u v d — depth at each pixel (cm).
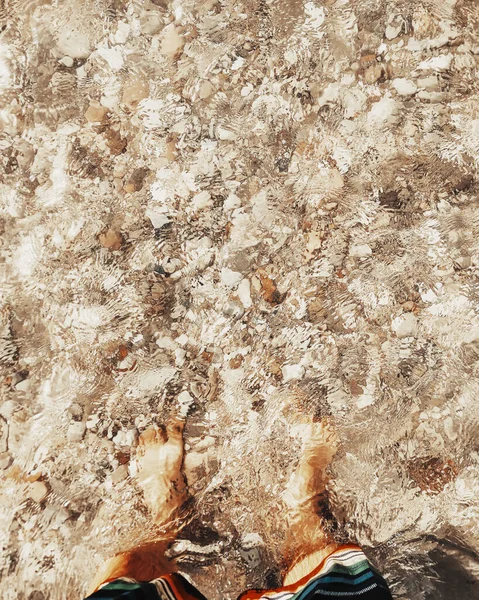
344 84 202
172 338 200
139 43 201
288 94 202
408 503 200
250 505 199
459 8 202
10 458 197
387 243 202
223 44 201
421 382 202
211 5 201
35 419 198
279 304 201
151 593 174
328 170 202
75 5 199
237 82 201
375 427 201
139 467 198
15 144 199
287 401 200
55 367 199
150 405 199
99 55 200
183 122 201
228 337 200
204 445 200
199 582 197
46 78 199
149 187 200
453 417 201
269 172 202
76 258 200
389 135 202
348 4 202
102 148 200
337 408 201
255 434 200
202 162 201
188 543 197
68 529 196
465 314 202
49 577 195
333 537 198
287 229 202
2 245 199
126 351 200
